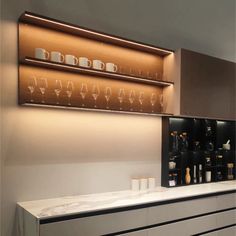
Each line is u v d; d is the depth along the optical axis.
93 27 2.84
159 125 3.34
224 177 3.94
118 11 3.02
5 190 2.32
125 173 3.03
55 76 2.60
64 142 2.63
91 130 2.80
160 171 3.32
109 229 2.25
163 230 2.57
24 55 2.43
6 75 2.36
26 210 2.17
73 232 2.09
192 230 2.81
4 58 2.35
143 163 3.18
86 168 2.76
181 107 3.03
